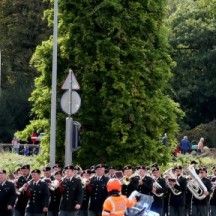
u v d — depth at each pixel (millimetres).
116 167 86500
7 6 183625
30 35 182625
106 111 86062
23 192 66875
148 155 87625
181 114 91312
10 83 180500
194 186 77500
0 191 63656
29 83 180375
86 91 86062
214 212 78250
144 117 87625
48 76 87312
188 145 137875
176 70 179375
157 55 88438
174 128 90062
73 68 87188
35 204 65250
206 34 181125
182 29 181875
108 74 85750
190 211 80125
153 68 88125
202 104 182375
